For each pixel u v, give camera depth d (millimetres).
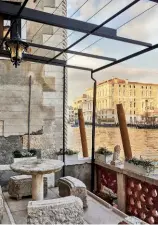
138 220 2924
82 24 3934
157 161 4402
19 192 4820
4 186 5406
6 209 4348
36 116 6242
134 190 4625
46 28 6797
